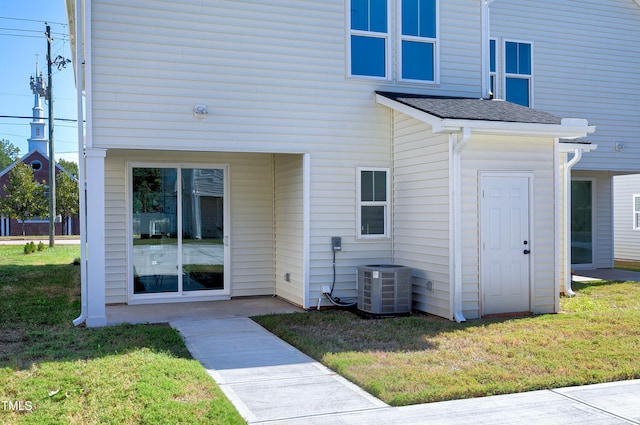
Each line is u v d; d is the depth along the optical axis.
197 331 7.76
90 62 8.05
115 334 7.25
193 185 10.53
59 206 40.31
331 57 9.60
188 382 5.19
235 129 8.93
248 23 9.04
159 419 4.28
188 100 8.64
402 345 6.74
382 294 8.73
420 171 9.14
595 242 15.79
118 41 8.25
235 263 10.73
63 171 42.28
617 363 5.90
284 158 10.41
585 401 4.85
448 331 7.50
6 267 16.03
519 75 13.07
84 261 8.08
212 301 10.40
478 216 8.48
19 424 4.17
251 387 5.25
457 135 8.34
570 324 7.87
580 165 13.56
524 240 8.77
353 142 9.74
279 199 10.72
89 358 5.98
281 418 4.46
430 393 4.91
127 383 5.09
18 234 42.56
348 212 9.75
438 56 10.23
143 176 10.24
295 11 9.36
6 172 43.41
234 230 10.72
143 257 10.23
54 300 10.03
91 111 8.05
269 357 6.38
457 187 8.33
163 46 8.52
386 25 9.98
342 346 6.70
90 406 4.55
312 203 9.51
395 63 10.02
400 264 9.78
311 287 9.52
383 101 9.62
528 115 8.81
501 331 7.45
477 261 8.47
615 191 19.02
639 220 18.09
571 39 13.58
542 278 8.88
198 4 8.73
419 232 9.19
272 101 9.18
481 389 5.04
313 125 9.47
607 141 13.85
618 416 4.49
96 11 8.13
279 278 10.75
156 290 10.28
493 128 8.16
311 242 9.52
